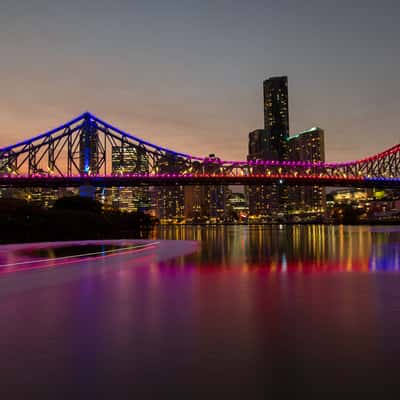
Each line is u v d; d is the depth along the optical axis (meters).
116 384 5.77
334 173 122.50
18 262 20.86
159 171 105.50
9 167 97.25
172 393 5.50
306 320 8.93
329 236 59.91
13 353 6.96
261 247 34.72
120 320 9.01
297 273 16.61
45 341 7.57
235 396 5.41
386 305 10.39
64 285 13.68
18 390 5.61
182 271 17.38
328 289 12.71
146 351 7.03
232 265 19.73
